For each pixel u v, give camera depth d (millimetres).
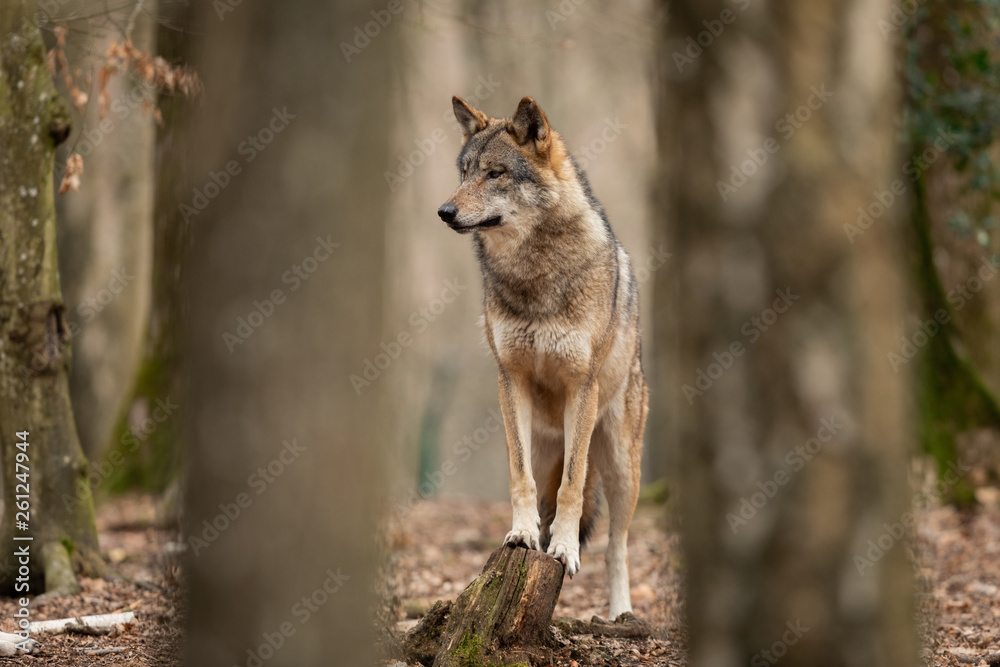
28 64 11281
